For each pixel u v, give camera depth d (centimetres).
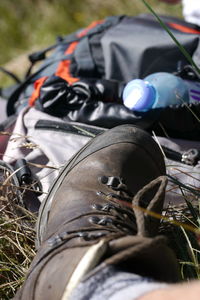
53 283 86
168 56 153
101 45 159
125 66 154
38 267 92
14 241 122
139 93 134
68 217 101
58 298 83
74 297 78
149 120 136
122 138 122
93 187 112
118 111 138
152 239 78
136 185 117
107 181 113
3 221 124
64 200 109
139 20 165
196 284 71
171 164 135
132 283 77
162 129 140
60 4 323
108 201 107
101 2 315
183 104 136
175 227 119
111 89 143
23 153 137
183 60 153
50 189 118
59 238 94
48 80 143
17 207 125
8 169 131
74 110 141
